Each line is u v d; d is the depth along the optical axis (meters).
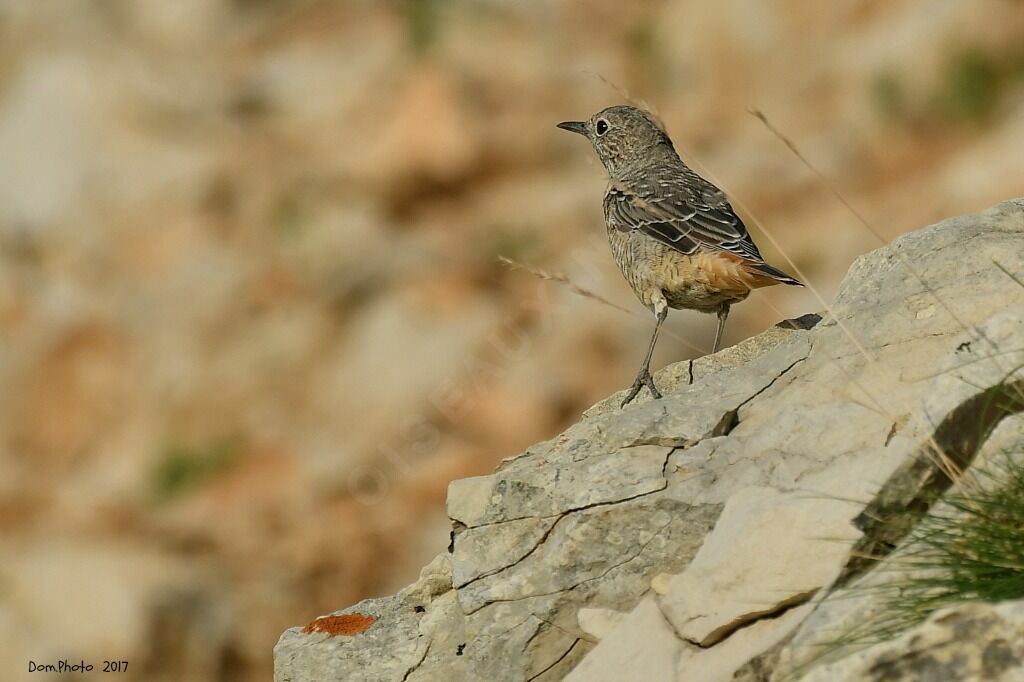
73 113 23.06
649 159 10.38
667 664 6.12
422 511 17.39
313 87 23.61
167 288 21.61
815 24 23.89
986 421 6.34
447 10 24.31
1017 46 22.41
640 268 9.48
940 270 7.34
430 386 18.88
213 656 15.27
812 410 6.80
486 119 22.70
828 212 20.73
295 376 20.20
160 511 18.86
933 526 5.86
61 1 25.33
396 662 7.31
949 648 5.12
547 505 7.03
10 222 22.52
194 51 24.86
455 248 21.02
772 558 6.10
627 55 24.17
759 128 22.91
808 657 5.58
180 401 20.30
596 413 8.43
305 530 17.53
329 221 21.80
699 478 6.80
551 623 6.75
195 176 22.50
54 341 21.36
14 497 19.52
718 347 9.35
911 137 22.06
